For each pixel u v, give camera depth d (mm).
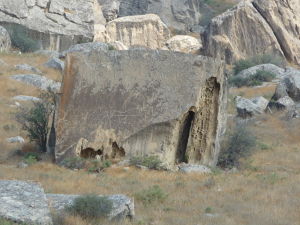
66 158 54344
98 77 56812
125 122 55531
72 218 32125
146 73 56656
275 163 63125
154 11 164750
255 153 66938
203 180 50344
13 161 54594
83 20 134750
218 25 138375
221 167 60875
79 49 110125
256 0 139375
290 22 137875
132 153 55375
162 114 55281
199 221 35938
